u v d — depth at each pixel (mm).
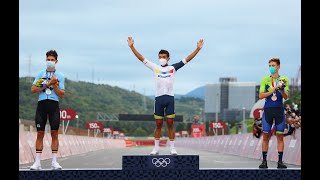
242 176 9250
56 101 9992
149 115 130750
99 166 16688
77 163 18484
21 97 116938
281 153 10461
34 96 119938
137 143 150625
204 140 46719
